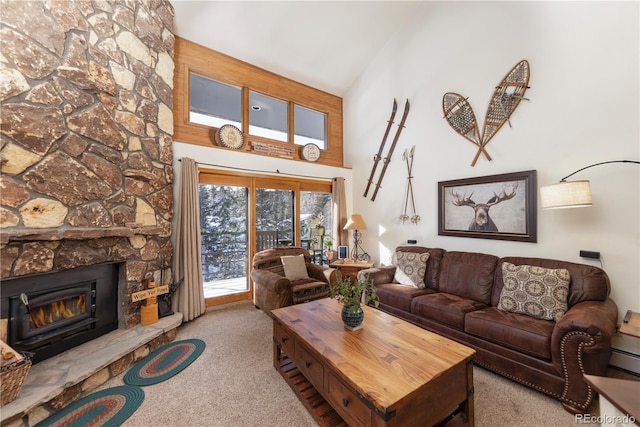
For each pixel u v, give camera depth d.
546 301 2.17
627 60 2.24
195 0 3.27
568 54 2.56
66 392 1.77
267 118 4.68
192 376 2.14
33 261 1.86
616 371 2.22
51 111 2.00
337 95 5.44
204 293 3.79
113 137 2.47
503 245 3.02
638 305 2.20
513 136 2.95
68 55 2.12
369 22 4.05
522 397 1.90
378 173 4.64
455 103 3.47
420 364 1.46
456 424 1.55
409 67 4.10
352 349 1.63
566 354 1.74
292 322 2.05
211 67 3.93
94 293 2.34
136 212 2.69
